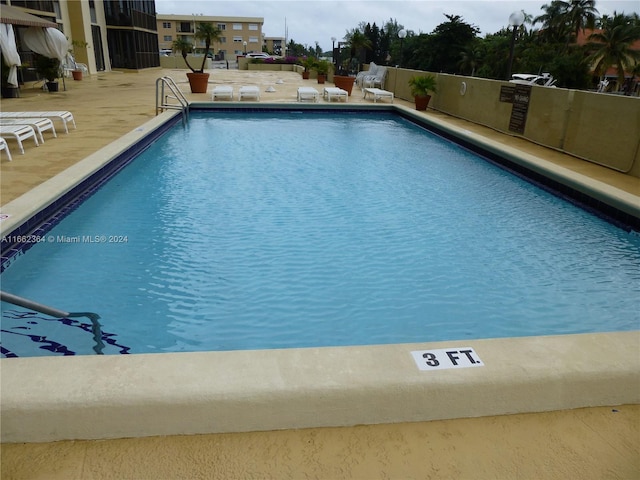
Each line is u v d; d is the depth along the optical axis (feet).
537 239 16.55
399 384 5.99
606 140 23.59
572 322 11.66
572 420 6.33
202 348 10.10
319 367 6.20
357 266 13.93
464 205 19.72
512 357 6.59
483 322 11.50
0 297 6.44
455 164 26.94
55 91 47.73
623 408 6.59
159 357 6.27
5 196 15.40
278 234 15.92
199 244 14.97
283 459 5.56
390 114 46.50
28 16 43.29
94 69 76.79
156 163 24.39
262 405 5.79
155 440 5.74
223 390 5.74
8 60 38.24
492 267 14.28
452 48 166.71
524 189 22.53
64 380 5.78
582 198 19.88
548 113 28.19
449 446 5.84
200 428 5.83
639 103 21.49
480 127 35.58
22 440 5.65
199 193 19.84
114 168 21.25
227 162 25.07
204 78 48.91
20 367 5.96
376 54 189.98
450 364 6.37
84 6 71.61
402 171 24.85
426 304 12.12
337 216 17.78
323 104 44.14
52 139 24.17
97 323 10.81
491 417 6.32
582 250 15.79
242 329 10.80
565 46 157.89
